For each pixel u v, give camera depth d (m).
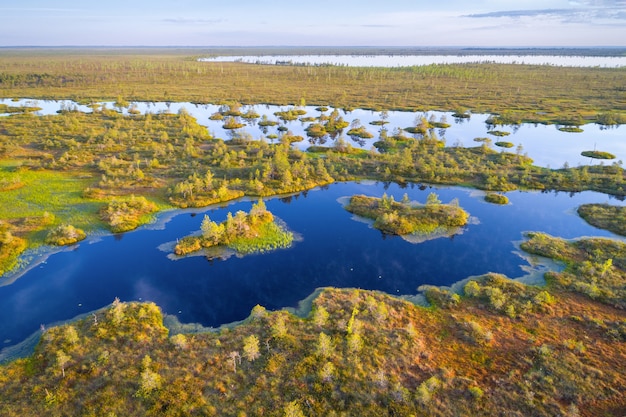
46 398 38.38
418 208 83.31
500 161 112.19
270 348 45.69
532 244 71.25
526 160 115.06
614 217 80.62
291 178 97.19
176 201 84.56
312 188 97.31
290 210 85.69
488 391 40.09
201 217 80.31
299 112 187.12
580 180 100.38
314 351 45.03
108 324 49.50
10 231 69.44
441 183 100.31
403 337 47.78
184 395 38.88
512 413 37.38
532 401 38.56
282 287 60.22
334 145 127.19
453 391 39.97
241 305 56.00
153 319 51.66
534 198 92.94
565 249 68.81
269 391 39.69
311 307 55.00
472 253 69.75
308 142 139.00
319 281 61.81
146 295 57.59
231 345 46.69
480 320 51.84
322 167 103.25
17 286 58.34
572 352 45.47
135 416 36.75
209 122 169.25
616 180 98.81
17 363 43.53
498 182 99.44
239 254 68.25
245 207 85.75
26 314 52.88
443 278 62.78
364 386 40.31
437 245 72.38
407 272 64.25
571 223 81.06
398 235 75.31
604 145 135.12
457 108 192.38
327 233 76.19
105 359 43.50
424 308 54.94
